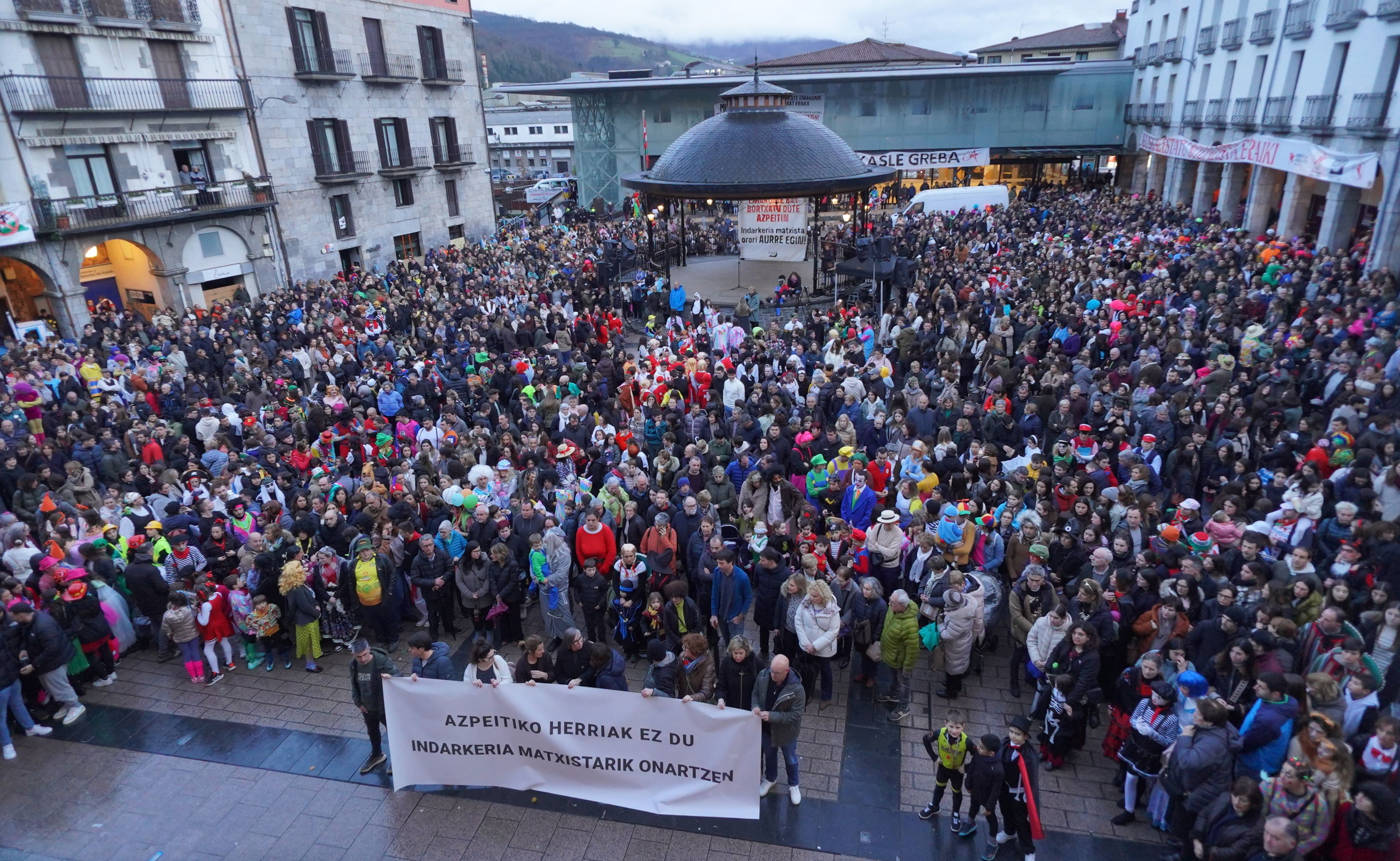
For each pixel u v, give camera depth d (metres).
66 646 8.56
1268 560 8.13
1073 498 9.94
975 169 52.91
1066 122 46.44
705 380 15.13
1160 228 29.03
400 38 33.84
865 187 25.62
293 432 14.20
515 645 9.98
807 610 8.26
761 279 30.84
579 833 7.09
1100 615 7.65
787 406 14.11
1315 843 5.46
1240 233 26.09
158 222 24.12
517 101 108.25
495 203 49.28
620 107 49.47
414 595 10.45
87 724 8.69
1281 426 12.05
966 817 7.06
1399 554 7.93
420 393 15.70
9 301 23.34
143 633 10.15
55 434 14.41
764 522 10.56
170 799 7.58
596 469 12.13
